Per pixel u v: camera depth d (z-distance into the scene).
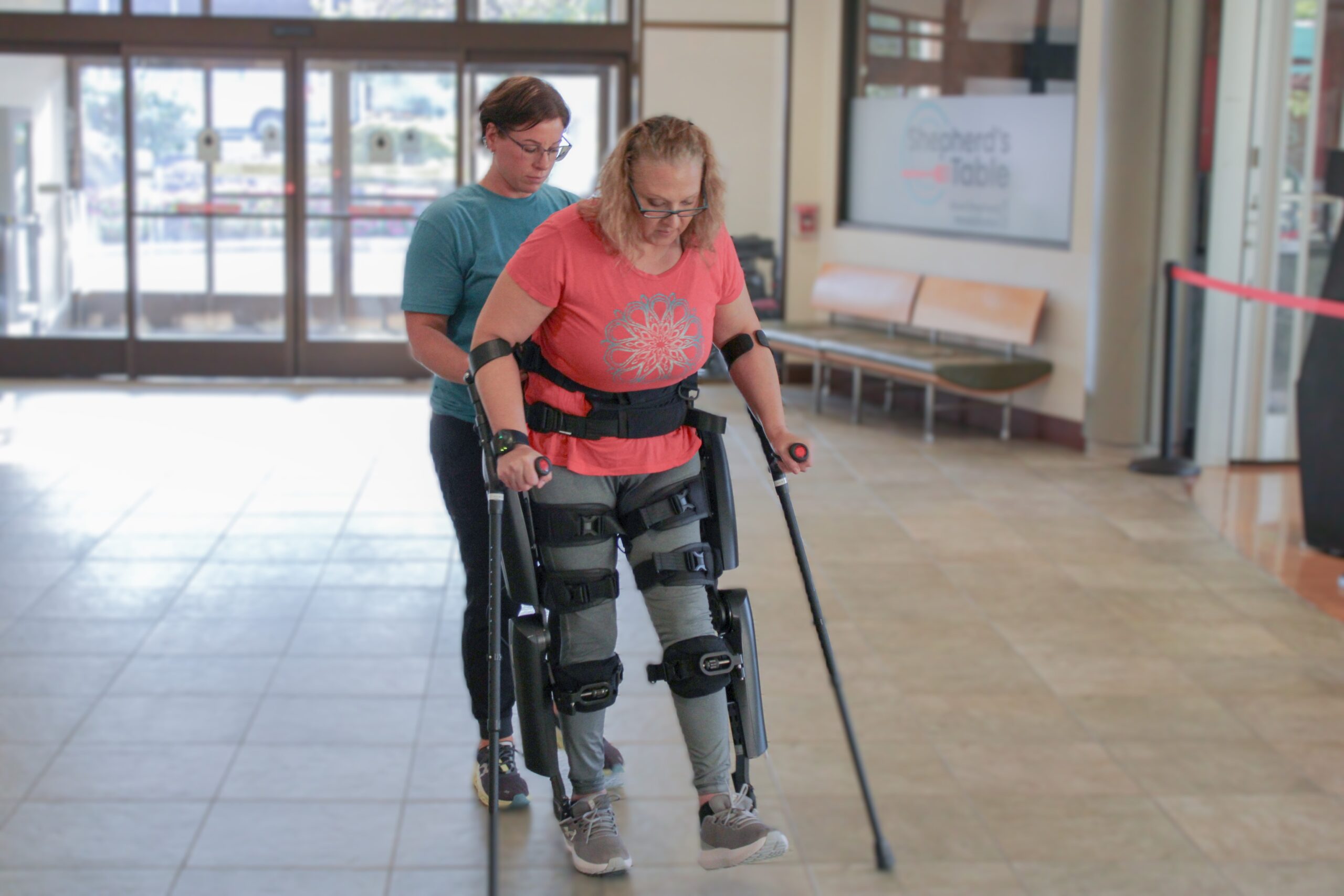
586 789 2.60
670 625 2.44
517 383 2.33
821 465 6.64
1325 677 3.85
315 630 4.10
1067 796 3.06
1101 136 6.64
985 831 2.88
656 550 2.44
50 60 8.63
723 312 2.53
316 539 5.09
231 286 8.84
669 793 3.04
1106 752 3.31
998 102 7.47
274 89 8.67
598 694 2.43
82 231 8.79
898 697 3.64
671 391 2.43
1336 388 5.01
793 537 2.61
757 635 4.13
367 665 3.82
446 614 4.28
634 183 2.24
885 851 2.71
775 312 9.24
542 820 2.90
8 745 3.22
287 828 2.85
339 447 6.79
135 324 8.78
